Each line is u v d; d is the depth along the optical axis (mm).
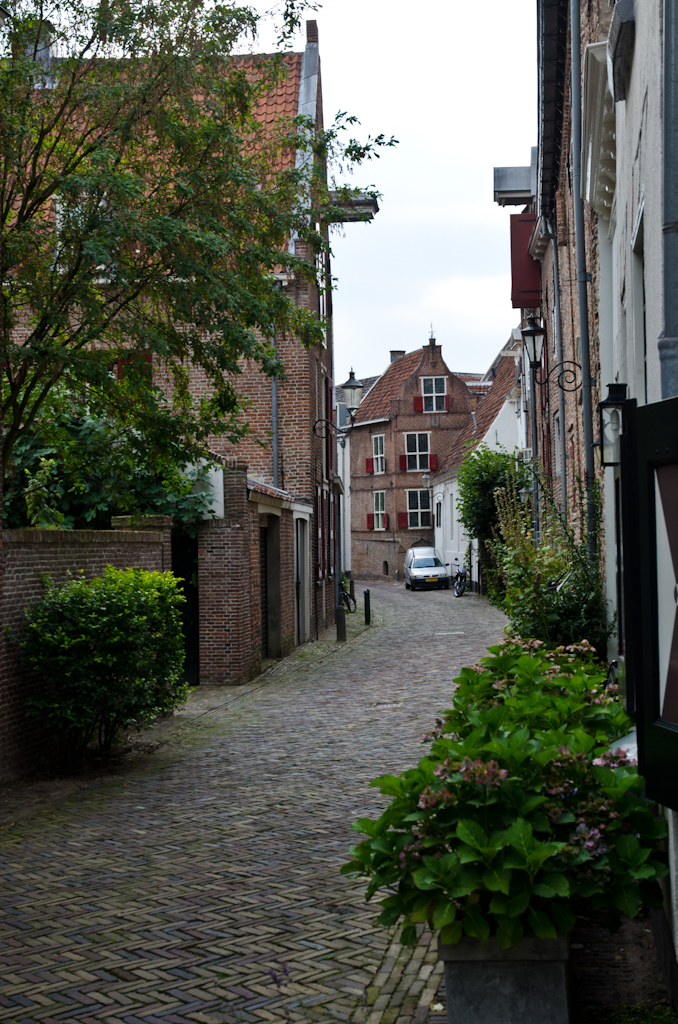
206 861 5965
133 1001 4031
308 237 11797
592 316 12000
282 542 18453
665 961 3801
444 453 51250
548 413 20594
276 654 18109
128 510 12414
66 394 11906
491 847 3182
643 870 3303
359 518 55188
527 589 10938
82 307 10023
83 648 8727
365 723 10898
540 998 3209
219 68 10672
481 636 20906
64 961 4473
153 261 10523
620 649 7660
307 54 22672
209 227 10727
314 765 8742
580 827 3389
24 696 8734
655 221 4402
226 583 14867
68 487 13891
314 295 21609
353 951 4496
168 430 11273
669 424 2764
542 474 16422
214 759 9234
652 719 2934
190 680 14898
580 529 12211
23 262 10031
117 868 5879
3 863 6043
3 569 8375
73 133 10438
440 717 11078
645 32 4750
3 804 7617
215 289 10375
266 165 12148
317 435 22734
